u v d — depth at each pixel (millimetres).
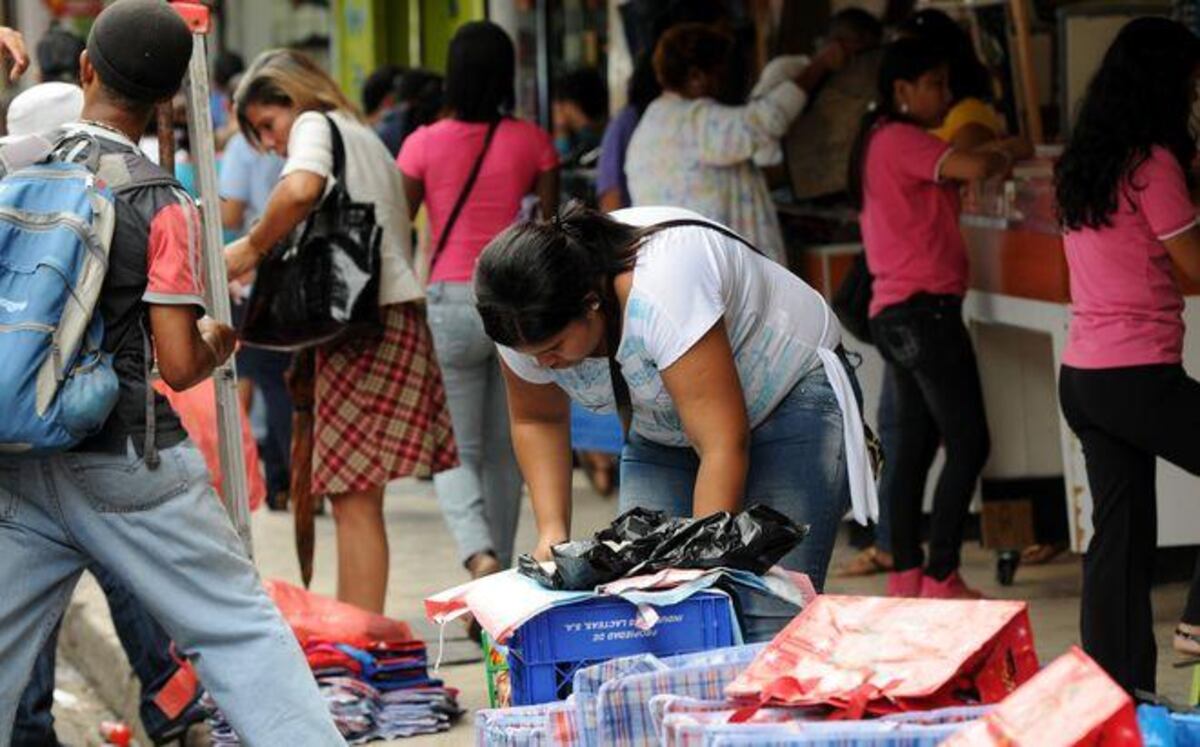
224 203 25828
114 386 11578
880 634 8898
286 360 26688
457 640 19203
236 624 12141
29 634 12078
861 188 18891
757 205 20953
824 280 22375
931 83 18578
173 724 15922
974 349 20156
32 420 11281
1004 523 21109
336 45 41844
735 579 10133
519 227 10742
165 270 11781
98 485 11781
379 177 17656
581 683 9531
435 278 19438
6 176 11664
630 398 11523
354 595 18016
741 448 10977
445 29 38594
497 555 19703
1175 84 14055
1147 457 14461
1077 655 7754
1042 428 21172
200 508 12094
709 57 20953
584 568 10055
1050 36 21094
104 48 12070
